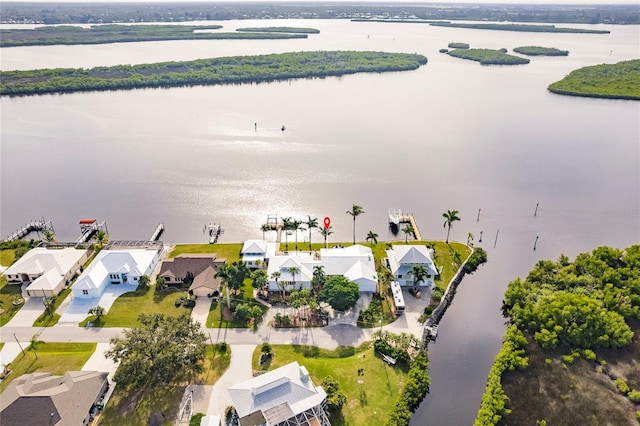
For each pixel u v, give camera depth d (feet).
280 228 427.33
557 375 269.23
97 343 284.41
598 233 439.22
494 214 466.29
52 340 286.66
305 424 217.97
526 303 316.19
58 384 237.66
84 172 539.70
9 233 422.82
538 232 439.63
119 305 320.50
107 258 350.02
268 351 273.13
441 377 276.21
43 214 450.30
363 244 404.77
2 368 262.47
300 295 307.58
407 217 449.06
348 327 303.27
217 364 268.21
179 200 478.18
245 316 304.30
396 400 246.06
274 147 620.49
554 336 283.18
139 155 588.50
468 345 303.89
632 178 545.44
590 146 644.27
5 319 304.91
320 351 280.92
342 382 255.91
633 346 288.71
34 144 625.00
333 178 531.09
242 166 557.74
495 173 554.05
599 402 252.83
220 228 430.20
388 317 314.14
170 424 229.04
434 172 553.64
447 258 385.29
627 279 330.34
